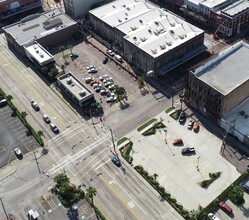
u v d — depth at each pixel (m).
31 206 163.88
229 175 168.50
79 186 169.38
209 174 169.38
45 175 176.62
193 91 198.62
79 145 189.75
